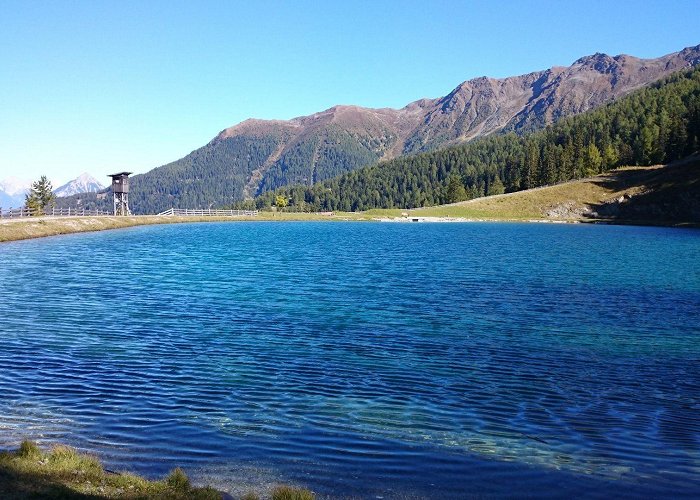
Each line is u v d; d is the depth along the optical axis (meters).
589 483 12.27
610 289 38.94
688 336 25.92
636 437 14.82
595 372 20.45
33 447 12.15
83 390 17.55
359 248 71.06
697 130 180.50
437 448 13.88
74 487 10.55
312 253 63.84
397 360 21.53
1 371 19.22
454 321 28.52
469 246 75.44
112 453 13.06
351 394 17.75
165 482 11.25
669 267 51.81
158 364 20.45
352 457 13.26
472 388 18.53
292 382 18.77
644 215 152.25
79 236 85.50
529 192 188.50
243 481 11.92
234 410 16.14
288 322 27.78
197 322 27.48
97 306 31.06
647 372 20.50
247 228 121.62
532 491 11.86
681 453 13.89
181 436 14.20
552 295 36.53
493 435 14.77
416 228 128.88
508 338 25.20
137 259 55.28
